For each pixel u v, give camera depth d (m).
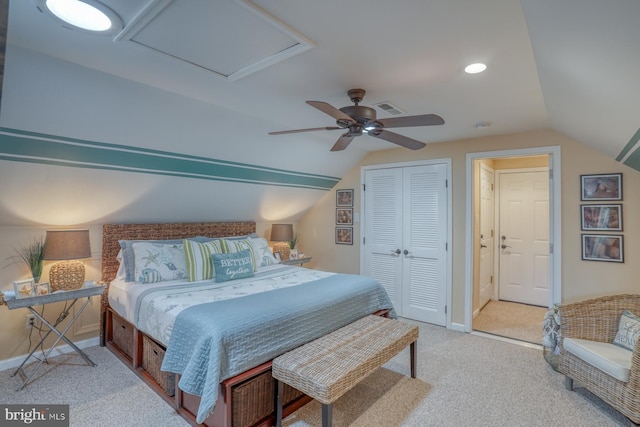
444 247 3.88
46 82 1.96
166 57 1.81
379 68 1.93
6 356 2.76
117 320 3.05
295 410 2.24
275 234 4.65
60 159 2.47
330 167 4.44
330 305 2.54
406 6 1.33
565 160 3.14
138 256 3.04
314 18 1.42
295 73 2.01
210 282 3.07
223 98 2.48
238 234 4.44
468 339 3.49
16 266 2.79
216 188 3.71
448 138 3.67
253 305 2.29
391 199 4.30
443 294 3.89
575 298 3.09
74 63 1.91
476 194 4.14
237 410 1.91
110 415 2.14
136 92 2.28
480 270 4.48
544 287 4.72
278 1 1.30
